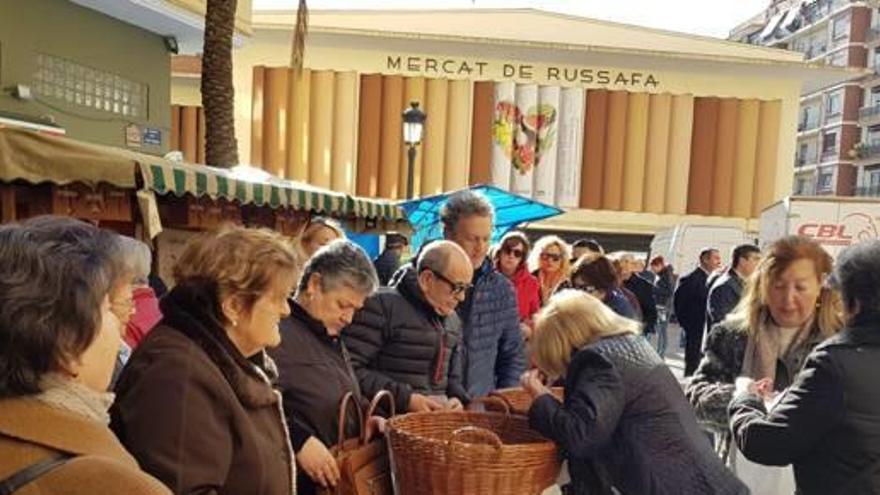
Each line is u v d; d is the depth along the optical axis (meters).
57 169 3.56
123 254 1.30
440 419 2.68
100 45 9.63
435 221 8.77
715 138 27.58
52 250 1.16
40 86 8.64
